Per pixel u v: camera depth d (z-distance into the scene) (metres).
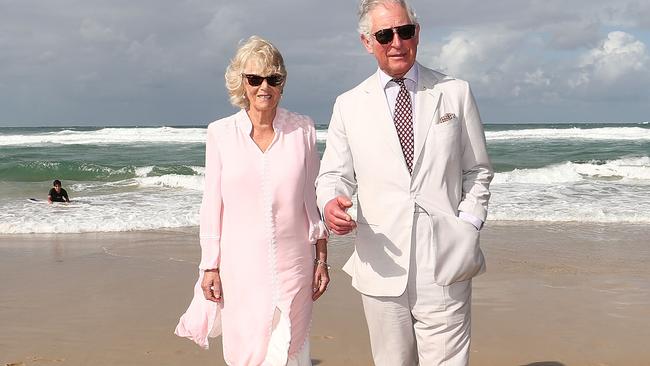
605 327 5.63
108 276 7.79
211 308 3.27
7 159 28.78
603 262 8.42
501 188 16.42
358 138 3.04
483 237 10.32
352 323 5.75
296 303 3.19
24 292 7.04
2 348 5.18
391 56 2.94
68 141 40.97
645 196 14.62
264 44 3.11
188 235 10.83
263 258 3.13
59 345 5.25
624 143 35.94
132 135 45.12
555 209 12.83
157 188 17.91
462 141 3.07
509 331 5.52
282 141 3.19
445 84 3.04
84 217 12.45
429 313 3.00
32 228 11.38
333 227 2.95
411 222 2.95
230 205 3.17
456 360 3.03
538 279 7.48
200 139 42.41
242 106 3.20
